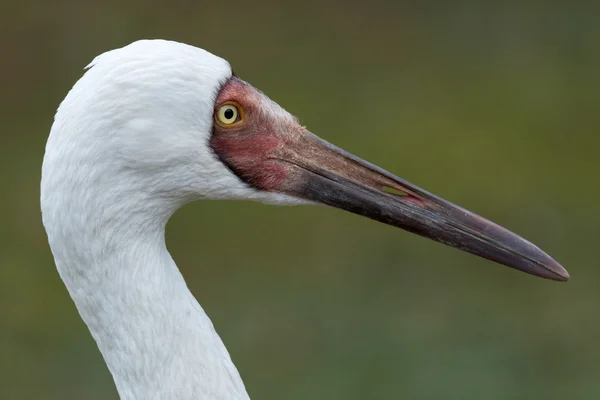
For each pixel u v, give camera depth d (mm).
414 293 12289
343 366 10875
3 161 14719
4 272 12625
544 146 15156
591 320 11555
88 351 11266
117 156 4980
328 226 13555
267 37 17906
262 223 13633
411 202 5613
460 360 10883
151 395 5227
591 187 14172
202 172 5230
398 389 10445
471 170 14547
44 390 10688
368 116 15914
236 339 11383
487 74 17141
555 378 10602
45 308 12062
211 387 5238
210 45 17531
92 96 4922
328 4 18781
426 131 15500
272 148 5469
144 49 5004
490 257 5594
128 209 5086
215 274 12641
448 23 18500
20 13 17562
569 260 12711
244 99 5301
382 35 18219
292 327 11594
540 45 17891
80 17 17594
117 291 5160
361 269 12641
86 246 5082
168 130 5031
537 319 11594
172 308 5223
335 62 17375
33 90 16344
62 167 4973
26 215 13688
